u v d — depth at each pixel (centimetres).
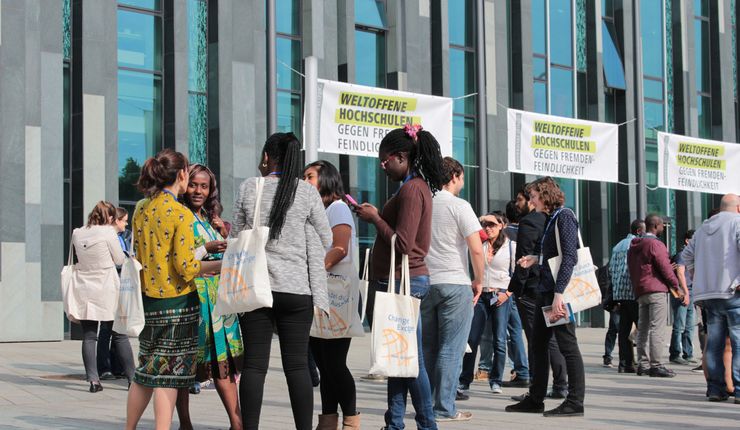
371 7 3228
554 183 1195
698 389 1541
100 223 1461
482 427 1073
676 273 2042
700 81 4175
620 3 3878
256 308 835
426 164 958
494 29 3494
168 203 867
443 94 3306
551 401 1352
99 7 2733
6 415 1169
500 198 3472
